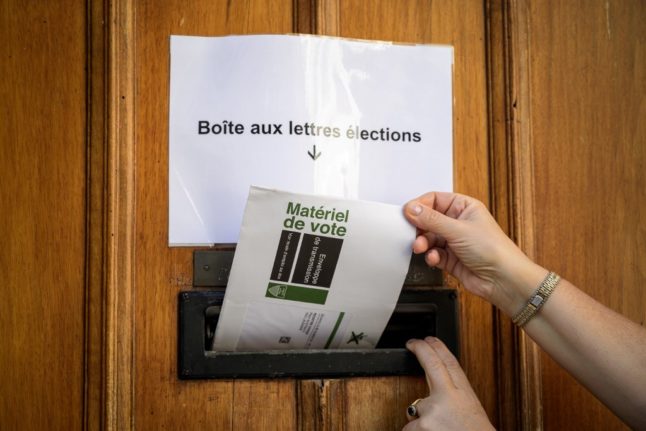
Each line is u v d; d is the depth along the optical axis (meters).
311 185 0.68
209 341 0.68
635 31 0.77
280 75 0.68
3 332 0.63
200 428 0.66
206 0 0.69
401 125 0.71
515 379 0.71
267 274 0.59
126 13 0.67
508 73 0.73
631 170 0.76
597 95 0.76
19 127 0.65
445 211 0.65
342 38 0.70
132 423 0.65
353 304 0.62
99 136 0.66
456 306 0.70
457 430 0.57
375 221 0.59
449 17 0.73
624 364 0.55
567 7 0.76
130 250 0.66
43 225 0.65
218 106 0.67
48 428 0.63
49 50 0.66
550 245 0.73
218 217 0.67
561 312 0.58
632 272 0.75
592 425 0.73
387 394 0.69
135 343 0.66
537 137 0.74
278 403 0.67
